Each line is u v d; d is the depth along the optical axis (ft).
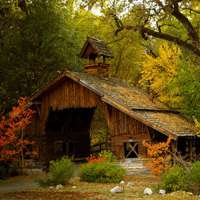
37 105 88.07
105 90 80.07
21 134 85.56
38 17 104.94
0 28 102.78
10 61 105.09
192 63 86.84
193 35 78.23
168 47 94.79
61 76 82.64
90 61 90.63
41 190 57.26
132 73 136.56
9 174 80.69
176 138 68.95
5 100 103.45
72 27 115.24
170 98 94.02
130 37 94.89
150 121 71.82
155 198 47.44
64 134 95.45
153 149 62.85
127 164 75.92
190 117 93.61
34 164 88.79
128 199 47.62
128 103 77.00
